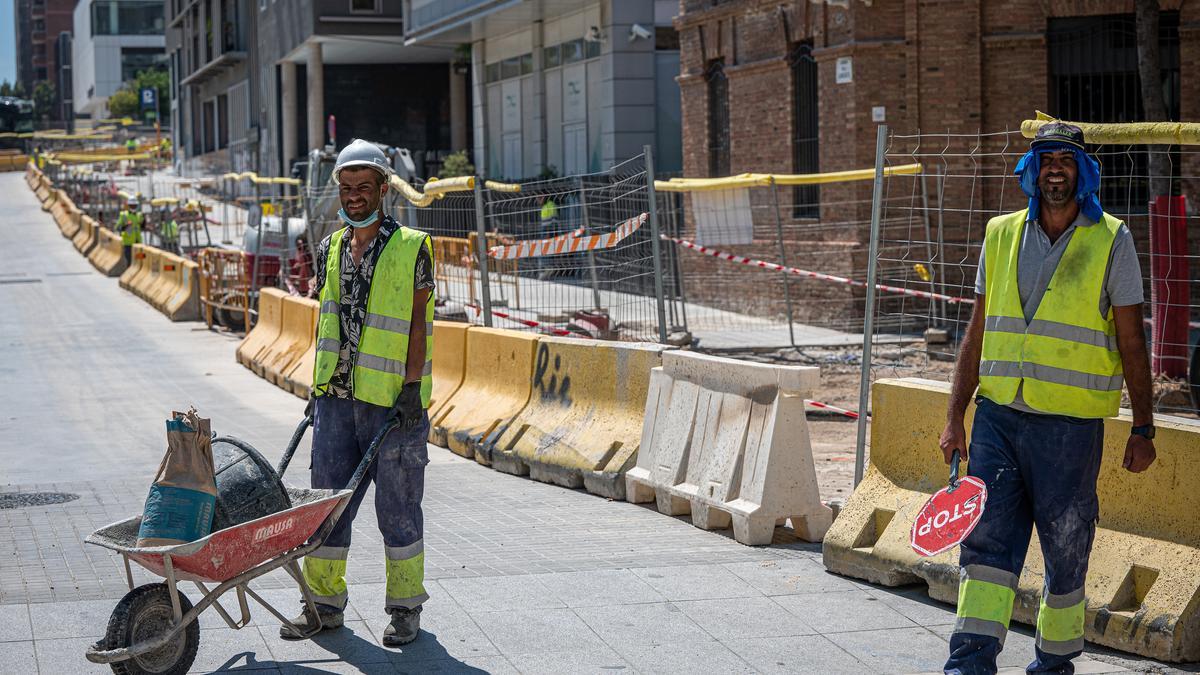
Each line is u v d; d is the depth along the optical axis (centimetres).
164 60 14725
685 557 723
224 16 7006
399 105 5453
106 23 14512
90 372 1802
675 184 1792
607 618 611
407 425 580
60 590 654
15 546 754
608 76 3006
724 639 581
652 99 3002
